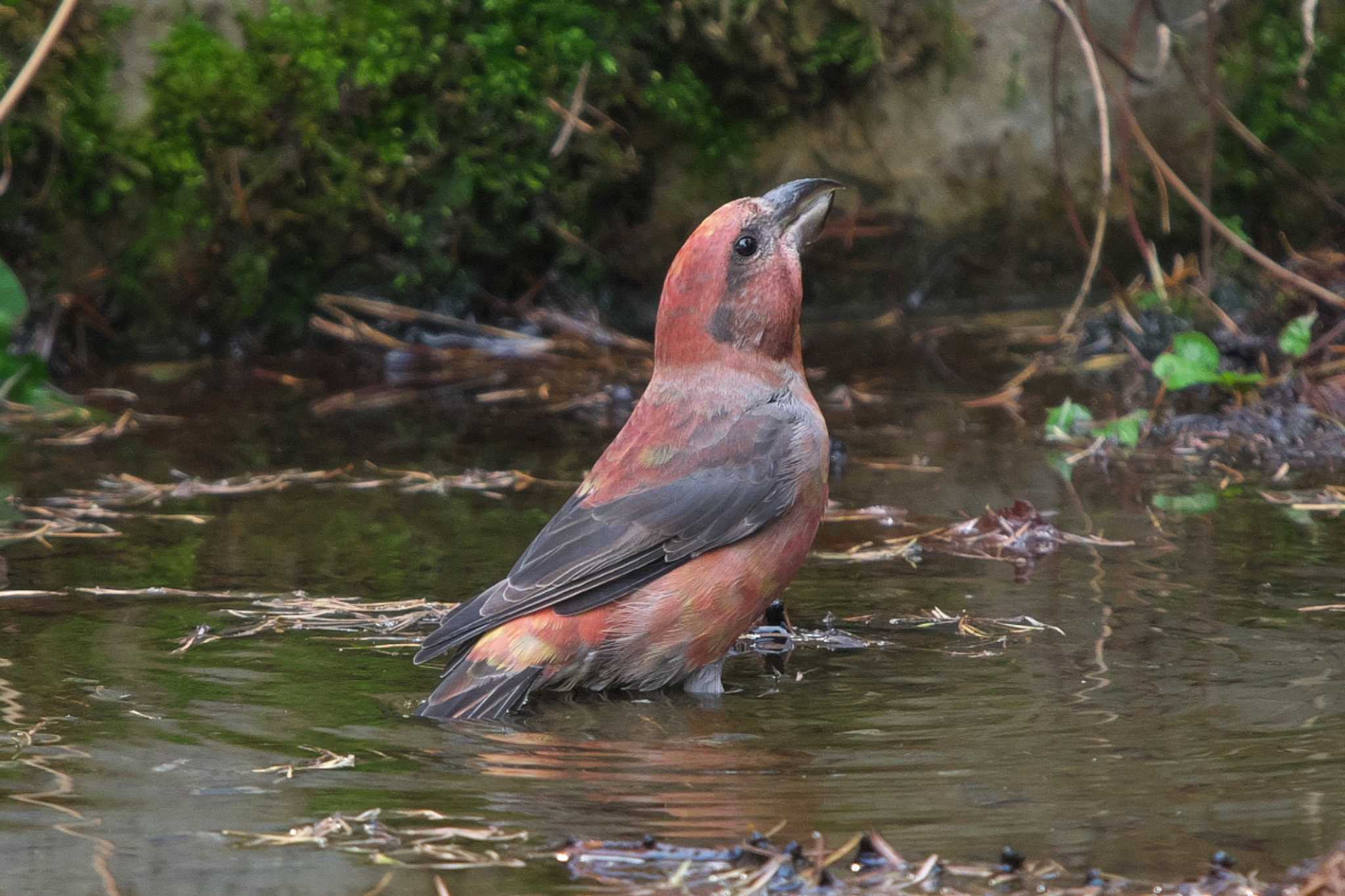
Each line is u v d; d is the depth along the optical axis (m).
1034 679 7.55
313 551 9.93
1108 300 17.05
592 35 16.06
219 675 7.71
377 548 9.98
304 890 5.26
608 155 16.20
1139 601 8.78
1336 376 13.66
